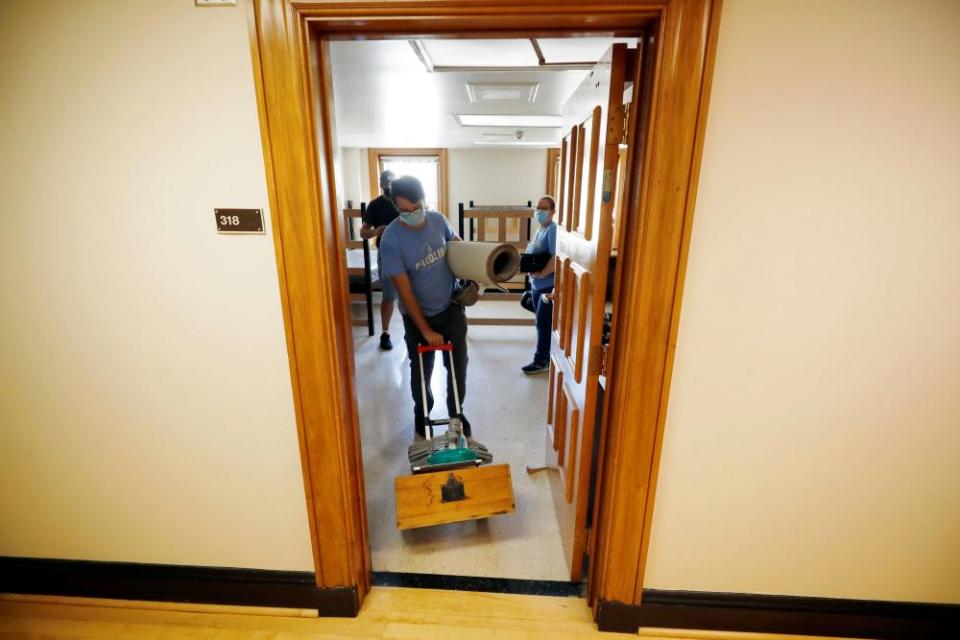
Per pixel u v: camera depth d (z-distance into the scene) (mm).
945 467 1180
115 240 1148
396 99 2572
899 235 1024
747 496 1254
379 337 4137
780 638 1360
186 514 1405
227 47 1011
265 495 1368
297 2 964
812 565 1308
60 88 1045
